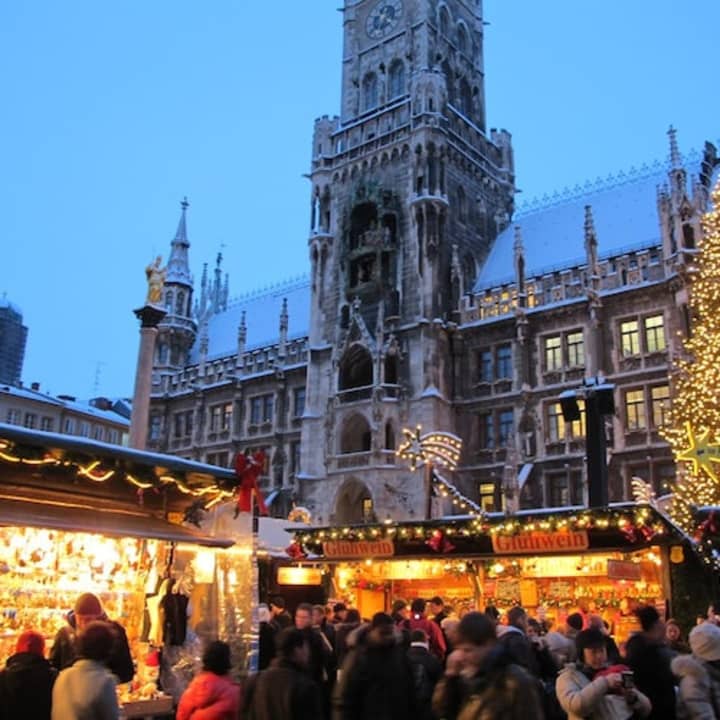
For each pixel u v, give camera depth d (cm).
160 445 6712
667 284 4256
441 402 4791
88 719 737
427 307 4938
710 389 2770
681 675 834
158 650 1552
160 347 7069
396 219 5269
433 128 5259
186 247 7525
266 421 6028
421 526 2156
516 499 4288
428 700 890
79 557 1630
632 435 4209
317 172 5762
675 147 4391
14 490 1443
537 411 4584
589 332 4522
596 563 2178
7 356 13500
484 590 2370
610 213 5244
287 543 3155
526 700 611
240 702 763
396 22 5956
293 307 6944
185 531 1573
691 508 2062
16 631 1498
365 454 4741
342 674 773
